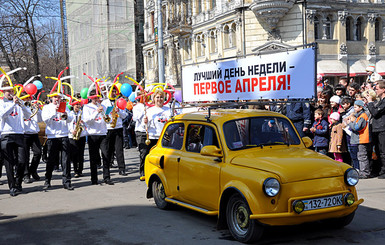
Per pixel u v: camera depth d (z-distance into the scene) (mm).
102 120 10391
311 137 11078
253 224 5332
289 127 6711
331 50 32375
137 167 13258
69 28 44188
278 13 30625
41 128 14820
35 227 6781
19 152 9648
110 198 8773
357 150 9805
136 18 50219
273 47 31094
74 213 7598
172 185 7125
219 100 8961
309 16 30953
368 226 6168
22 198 9148
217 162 6125
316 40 31812
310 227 6188
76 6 42312
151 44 48000
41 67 51844
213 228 6348
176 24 41031
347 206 5484
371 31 33906
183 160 6820
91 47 39688
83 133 11703
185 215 7176
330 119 10188
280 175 5266
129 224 6723
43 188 10109
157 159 7492
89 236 6172
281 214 5152
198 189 6445
